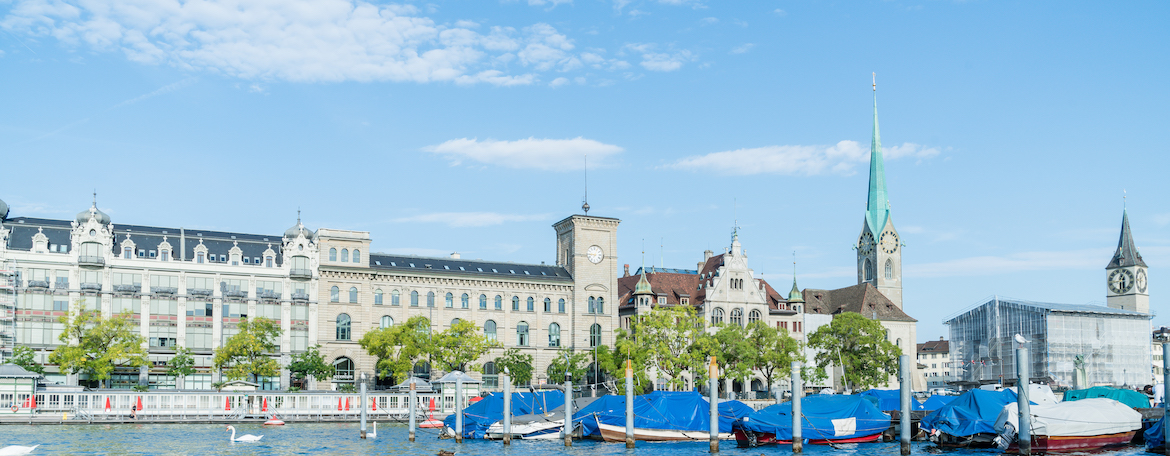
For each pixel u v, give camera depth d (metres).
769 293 199.75
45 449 84.06
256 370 139.88
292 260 158.75
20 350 135.12
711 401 81.06
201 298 153.25
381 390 141.25
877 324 170.25
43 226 147.88
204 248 155.12
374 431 97.44
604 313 181.00
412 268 167.12
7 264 142.38
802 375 169.12
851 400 92.31
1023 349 71.81
